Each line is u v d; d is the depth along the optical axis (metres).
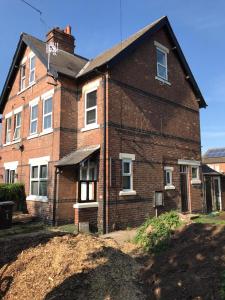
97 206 12.45
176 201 15.62
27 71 17.20
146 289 5.57
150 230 8.42
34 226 12.24
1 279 6.41
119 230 12.41
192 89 18.30
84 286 5.59
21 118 17.27
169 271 5.90
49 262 6.61
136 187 13.53
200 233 7.34
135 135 13.89
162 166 15.12
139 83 14.59
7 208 12.12
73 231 11.27
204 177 19.39
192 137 17.67
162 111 15.73
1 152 19.22
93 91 13.72
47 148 14.11
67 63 15.60
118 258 6.73
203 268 5.56
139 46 14.91
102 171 12.45
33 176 15.16
